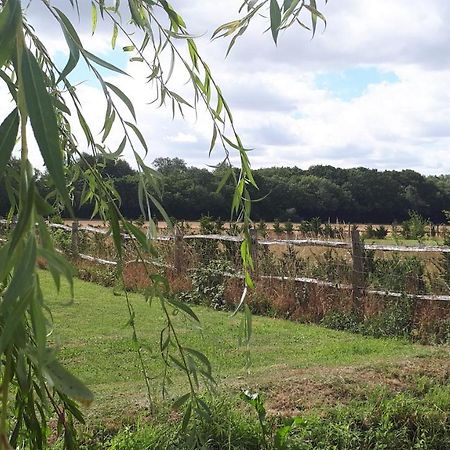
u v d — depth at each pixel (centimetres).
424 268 1120
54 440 433
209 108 220
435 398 572
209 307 1345
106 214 224
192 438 234
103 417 518
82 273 1706
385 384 618
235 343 980
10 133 118
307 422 515
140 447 450
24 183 113
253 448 465
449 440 522
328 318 1155
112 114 177
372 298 1134
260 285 1302
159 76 221
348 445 502
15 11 114
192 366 215
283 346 979
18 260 112
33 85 113
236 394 572
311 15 189
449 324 1032
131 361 845
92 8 237
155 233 192
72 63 137
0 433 110
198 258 1452
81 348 915
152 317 1188
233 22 195
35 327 111
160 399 557
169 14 207
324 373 662
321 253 1298
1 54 113
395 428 527
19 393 237
